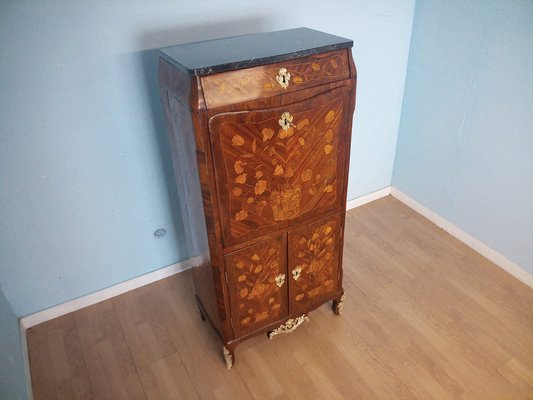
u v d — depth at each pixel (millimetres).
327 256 1610
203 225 1336
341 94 1288
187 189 1439
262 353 1685
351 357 1650
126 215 1835
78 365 1661
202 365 1649
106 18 1422
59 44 1390
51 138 1520
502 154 1897
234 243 1345
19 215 1594
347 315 1837
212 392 1545
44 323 1853
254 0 1646
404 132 2434
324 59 1224
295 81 1187
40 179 1568
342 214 1551
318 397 1510
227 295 1439
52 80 1431
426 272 2059
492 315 1803
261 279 1479
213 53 1197
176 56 1193
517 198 1890
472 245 2197
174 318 1866
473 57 1891
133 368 1644
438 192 2324
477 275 2027
